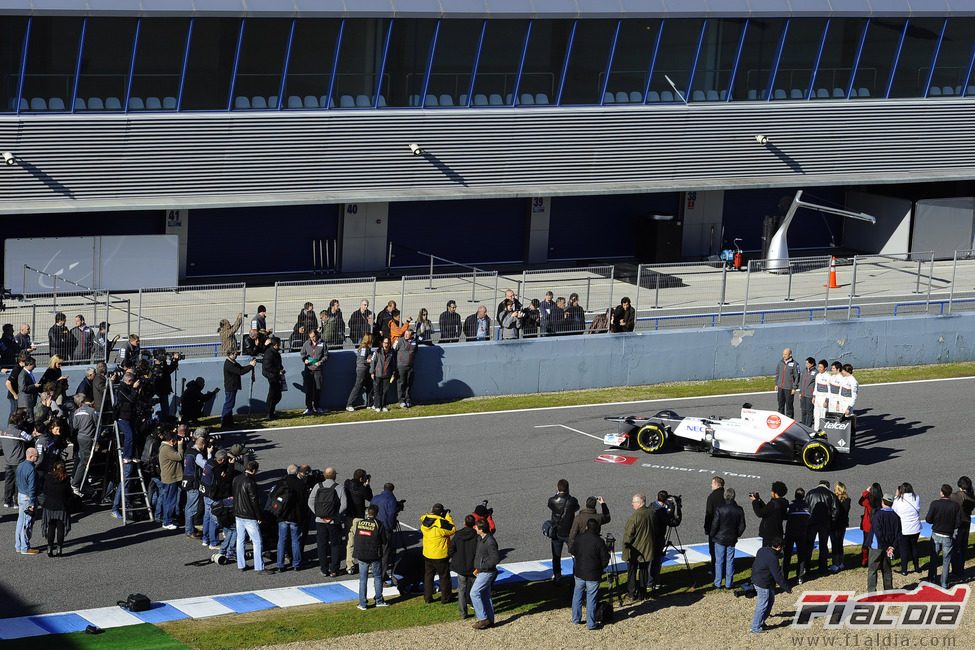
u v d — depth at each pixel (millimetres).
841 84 61312
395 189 55375
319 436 37844
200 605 26688
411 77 54031
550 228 61688
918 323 48406
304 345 39906
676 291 50938
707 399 43375
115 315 42031
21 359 34250
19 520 28797
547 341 43469
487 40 54562
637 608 27203
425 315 42344
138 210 52219
